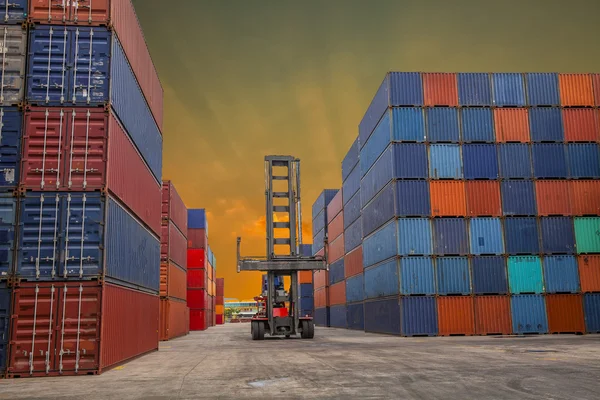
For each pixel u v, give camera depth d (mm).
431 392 10000
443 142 32000
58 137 14773
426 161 31656
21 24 15195
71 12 15438
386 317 33719
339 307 56156
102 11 15586
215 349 23906
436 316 30109
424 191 31297
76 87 15094
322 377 12477
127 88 17734
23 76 14969
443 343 24203
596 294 30922
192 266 56625
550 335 29703
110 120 15141
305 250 80188
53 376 13703
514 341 24844
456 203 31359
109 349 14969
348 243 50469
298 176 33750
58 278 14086
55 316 13930
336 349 21844
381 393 9945
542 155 32281
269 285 32188
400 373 13000
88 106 15062
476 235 31094
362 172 41625
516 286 30719
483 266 30812
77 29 15391
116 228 15859
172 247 36719
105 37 15500
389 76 32500
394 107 32188
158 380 12633
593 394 9586
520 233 31328
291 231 32938
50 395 10539
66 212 14414
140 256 20109
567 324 30516
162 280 34562
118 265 16172
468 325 30141
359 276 45375
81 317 14031
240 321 129625
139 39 20234
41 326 13875
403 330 29922
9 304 13836
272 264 31719
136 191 19281
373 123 37188
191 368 15352
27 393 10844
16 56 15055
